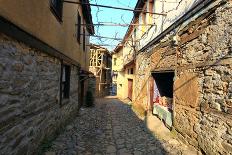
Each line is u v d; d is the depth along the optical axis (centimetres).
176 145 628
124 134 766
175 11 743
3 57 337
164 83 1064
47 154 539
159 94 1053
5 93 349
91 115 1155
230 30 448
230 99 438
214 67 498
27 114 446
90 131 798
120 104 1764
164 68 838
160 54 903
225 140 445
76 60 1032
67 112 855
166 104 918
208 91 519
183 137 643
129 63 1773
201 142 538
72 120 966
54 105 654
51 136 633
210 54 518
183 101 652
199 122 552
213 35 509
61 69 725
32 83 468
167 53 812
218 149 467
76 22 1004
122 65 2320
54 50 619
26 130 444
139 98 1327
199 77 564
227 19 460
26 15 411
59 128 727
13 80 376
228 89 446
